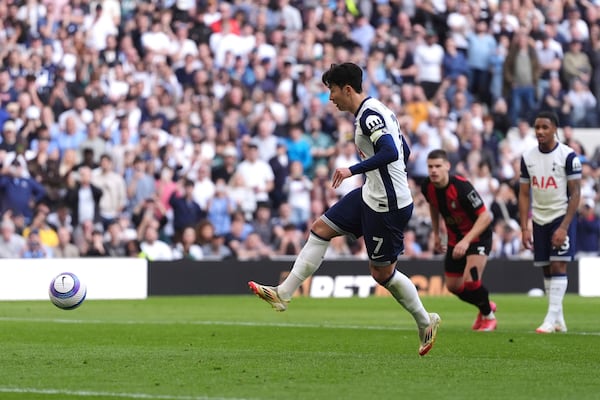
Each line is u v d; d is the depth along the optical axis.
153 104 68.50
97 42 70.56
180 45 72.75
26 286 57.16
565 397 19.59
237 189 67.19
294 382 21.50
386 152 24.66
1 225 59.75
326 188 68.81
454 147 72.81
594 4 84.62
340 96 25.39
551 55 81.38
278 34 75.25
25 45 69.56
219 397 19.25
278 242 65.38
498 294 65.19
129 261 59.38
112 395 19.50
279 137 70.75
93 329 36.78
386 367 24.27
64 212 61.62
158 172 65.94
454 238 38.00
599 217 72.25
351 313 46.88
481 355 27.72
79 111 66.38
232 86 71.31
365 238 25.98
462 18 80.62
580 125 80.81
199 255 63.59
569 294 65.31
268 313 46.62
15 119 64.88
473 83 79.75
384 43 77.50
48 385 20.97
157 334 34.75
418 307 26.34
